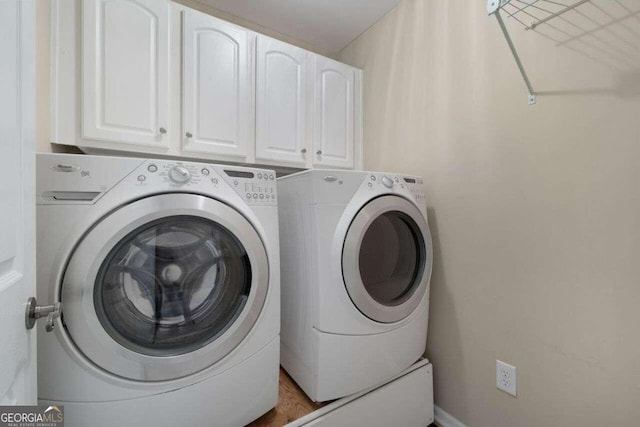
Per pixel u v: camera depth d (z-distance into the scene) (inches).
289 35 75.6
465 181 49.9
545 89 39.4
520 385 42.3
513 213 43.2
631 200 32.3
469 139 49.3
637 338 32.0
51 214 28.1
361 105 75.0
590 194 35.4
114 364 29.3
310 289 42.8
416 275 50.1
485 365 46.8
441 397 53.5
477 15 48.0
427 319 52.1
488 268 46.4
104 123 45.3
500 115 44.8
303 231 44.3
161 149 50.6
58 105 42.9
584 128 35.8
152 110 49.3
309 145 66.6
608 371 34.1
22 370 21.2
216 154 55.4
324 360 41.1
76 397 28.7
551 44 38.6
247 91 58.7
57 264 27.9
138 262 31.6
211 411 34.5
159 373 31.1
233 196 36.6
